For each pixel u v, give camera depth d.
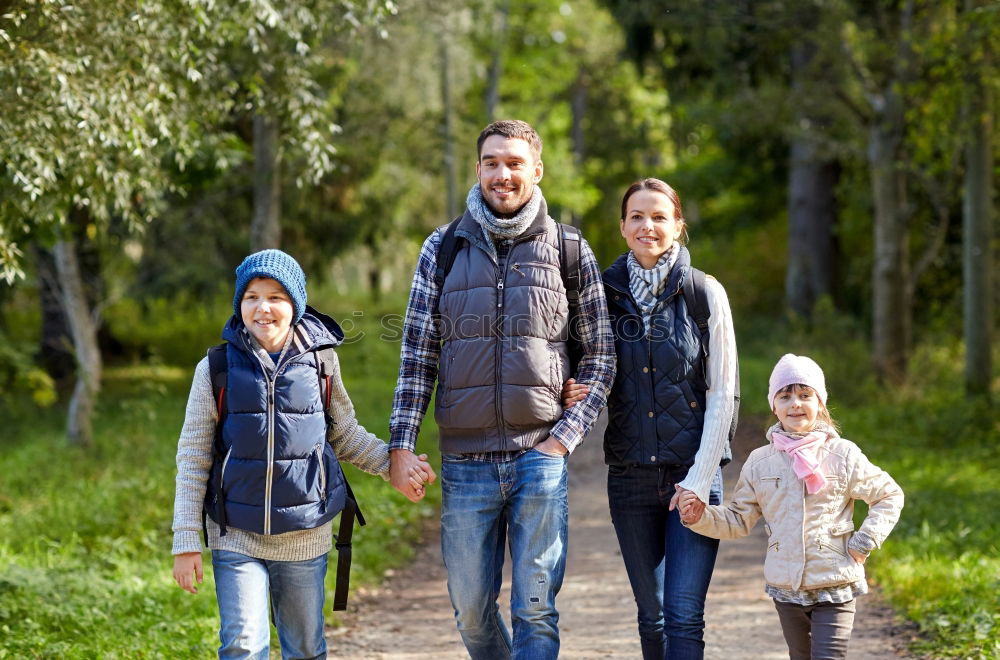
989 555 7.95
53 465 12.60
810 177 27.84
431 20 18.55
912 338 23.03
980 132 15.47
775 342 25.81
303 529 3.96
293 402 3.96
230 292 22.66
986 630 5.86
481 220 4.23
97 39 6.53
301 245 22.61
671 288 4.39
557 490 4.20
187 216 20.84
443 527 4.34
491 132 4.28
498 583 4.50
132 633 6.02
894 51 17.38
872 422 15.64
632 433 4.41
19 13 6.09
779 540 4.23
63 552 8.11
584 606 7.33
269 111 8.34
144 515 9.25
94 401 14.77
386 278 44.38
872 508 4.20
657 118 42.09
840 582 4.14
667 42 22.95
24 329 24.83
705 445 4.25
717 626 6.65
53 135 6.55
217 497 3.91
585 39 38.56
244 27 7.54
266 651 3.86
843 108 19.33
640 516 4.48
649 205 4.42
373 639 6.52
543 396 4.19
